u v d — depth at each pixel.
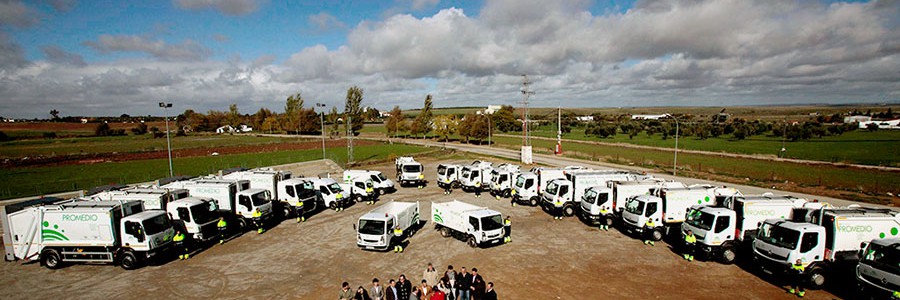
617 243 24.91
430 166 62.03
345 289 15.60
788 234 18.25
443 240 25.61
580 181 31.14
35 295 18.08
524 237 26.12
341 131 155.75
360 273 20.52
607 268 20.95
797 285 17.98
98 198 25.19
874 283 15.86
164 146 98.88
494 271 20.62
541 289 18.56
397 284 16.19
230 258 22.75
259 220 27.11
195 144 104.69
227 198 27.78
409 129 133.62
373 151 82.88
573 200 31.25
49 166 61.59
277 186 31.41
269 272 20.70
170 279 19.88
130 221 20.66
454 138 124.69
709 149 84.56
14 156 75.25
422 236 26.48
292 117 145.38
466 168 41.16
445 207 26.19
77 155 76.38
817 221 19.03
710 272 20.33
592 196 28.02
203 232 24.00
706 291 18.19
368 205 35.53
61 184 45.34
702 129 117.50
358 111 130.88
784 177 47.84
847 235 17.84
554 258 22.39
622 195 27.70
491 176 40.12
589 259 22.23
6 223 21.25
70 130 173.50
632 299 17.52
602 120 189.50
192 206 24.09
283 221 30.42
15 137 130.00
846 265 17.75
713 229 21.00
